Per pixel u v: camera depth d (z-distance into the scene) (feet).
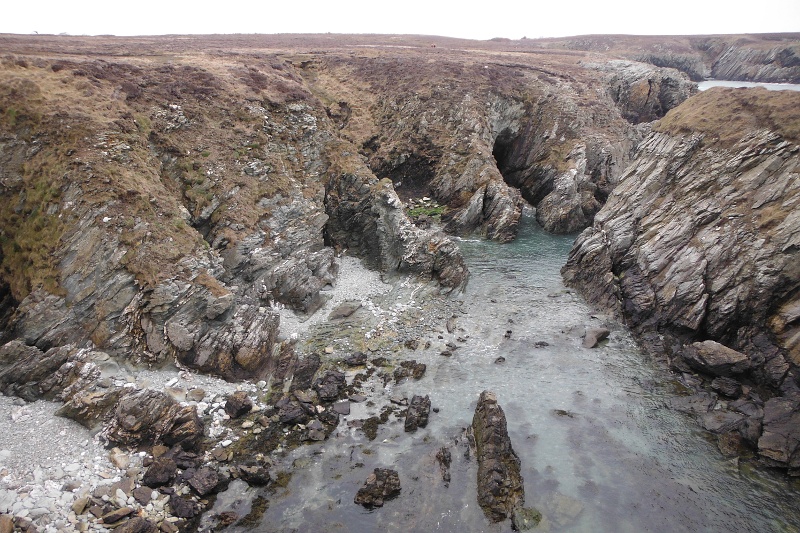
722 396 91.30
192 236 106.32
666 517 67.51
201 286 96.58
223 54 194.49
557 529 65.46
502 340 109.19
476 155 184.96
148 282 92.12
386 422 84.64
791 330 92.43
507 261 150.61
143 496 67.15
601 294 123.85
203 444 78.33
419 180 194.90
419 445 79.41
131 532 60.80
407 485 71.82
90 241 92.53
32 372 81.25
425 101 203.51
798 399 84.99
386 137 196.34
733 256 104.83
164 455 74.08
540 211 185.16
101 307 89.04
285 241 124.88
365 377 96.32
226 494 70.38
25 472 66.95
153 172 112.78
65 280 89.81
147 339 90.99
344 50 269.03
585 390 93.45
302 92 166.20
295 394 89.86
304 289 118.32
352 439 80.79
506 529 65.26
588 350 105.70
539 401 90.22
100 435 75.41
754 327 97.50
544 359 102.68
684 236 116.67
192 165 124.57
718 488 72.18
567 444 80.28
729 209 111.14
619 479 73.77
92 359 84.74
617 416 86.74
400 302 123.34
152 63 151.94
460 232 173.17
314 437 80.48
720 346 96.37
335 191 147.74
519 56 297.12
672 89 272.10
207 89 144.46
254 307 103.60
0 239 95.40
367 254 144.36
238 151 133.90
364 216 144.87
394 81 217.15
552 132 205.46
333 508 68.28
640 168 144.77
